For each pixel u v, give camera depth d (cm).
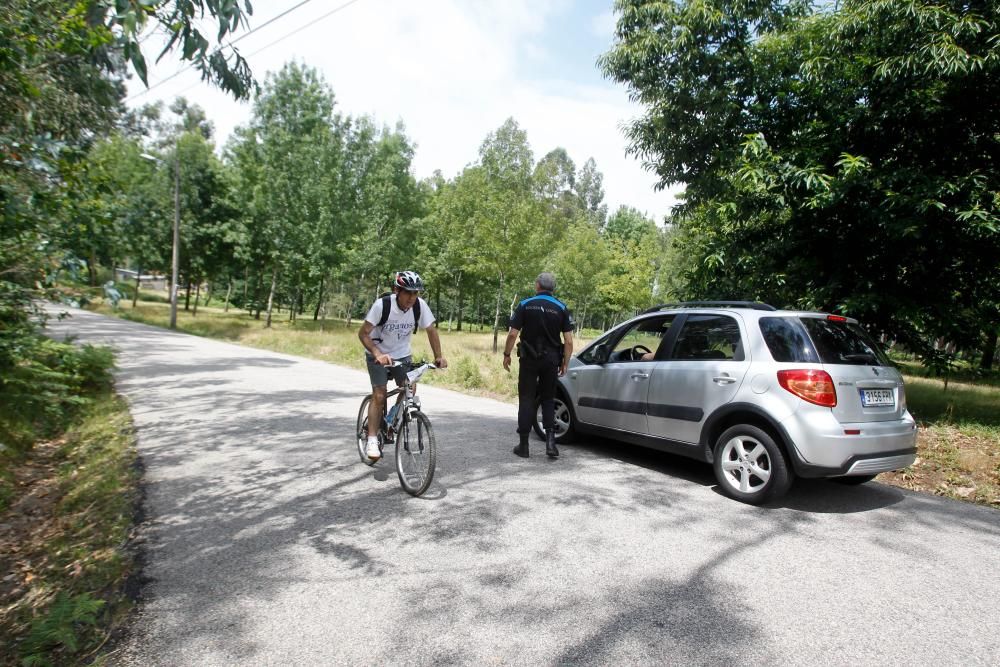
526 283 2447
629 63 868
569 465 559
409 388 475
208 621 271
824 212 855
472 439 663
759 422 454
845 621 285
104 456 559
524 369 580
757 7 806
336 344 2052
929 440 705
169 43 296
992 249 787
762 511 443
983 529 423
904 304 819
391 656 246
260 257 3697
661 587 315
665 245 4756
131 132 881
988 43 677
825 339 454
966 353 904
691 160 936
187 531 378
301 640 256
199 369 1280
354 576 318
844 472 420
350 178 3175
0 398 641
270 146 3111
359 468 530
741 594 309
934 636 273
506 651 251
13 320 657
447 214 2858
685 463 578
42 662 235
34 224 495
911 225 723
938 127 803
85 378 912
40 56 453
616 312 4503
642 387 549
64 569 328
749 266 931
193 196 3588
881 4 680
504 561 342
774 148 880
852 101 823
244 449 591
